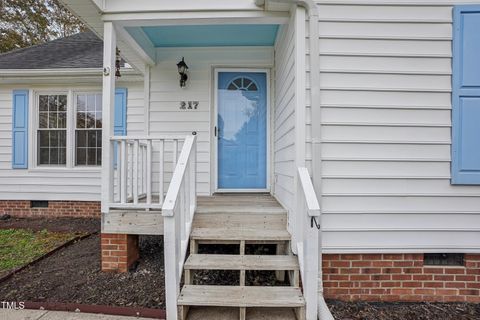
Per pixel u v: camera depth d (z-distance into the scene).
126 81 6.22
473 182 2.97
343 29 3.00
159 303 2.79
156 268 3.53
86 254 4.10
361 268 3.04
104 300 2.85
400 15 3.01
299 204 2.84
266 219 3.29
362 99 3.01
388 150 3.01
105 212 3.35
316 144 2.92
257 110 4.95
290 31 3.30
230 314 2.54
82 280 3.25
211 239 2.99
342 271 3.04
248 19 3.31
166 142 4.96
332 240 2.99
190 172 3.21
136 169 3.38
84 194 6.40
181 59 4.92
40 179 6.43
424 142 3.01
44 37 13.62
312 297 2.40
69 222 6.04
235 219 3.30
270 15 3.24
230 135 4.95
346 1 2.99
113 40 3.38
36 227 5.65
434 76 3.02
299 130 2.95
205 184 4.85
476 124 2.99
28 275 3.41
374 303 3.00
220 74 4.95
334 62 3.00
